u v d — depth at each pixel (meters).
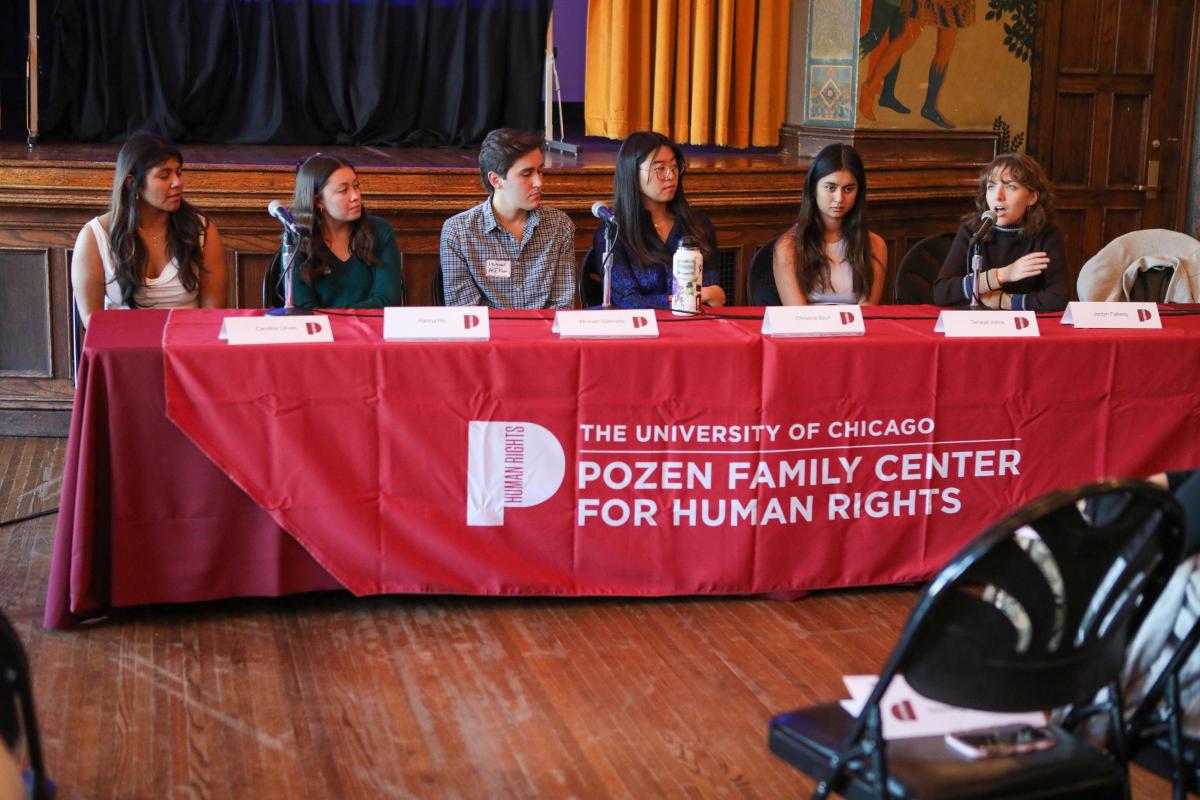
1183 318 3.64
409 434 3.13
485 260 3.88
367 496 3.15
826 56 6.21
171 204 3.77
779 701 2.83
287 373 3.05
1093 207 6.86
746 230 5.30
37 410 4.84
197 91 6.29
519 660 3.01
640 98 6.82
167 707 2.75
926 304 4.25
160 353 3.01
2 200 4.62
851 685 1.95
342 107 6.49
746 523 3.29
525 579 3.25
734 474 3.25
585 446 3.20
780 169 5.43
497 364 3.12
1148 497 1.68
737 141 6.70
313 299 3.79
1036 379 3.33
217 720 2.70
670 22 6.62
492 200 3.88
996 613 1.68
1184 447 3.45
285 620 3.21
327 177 3.72
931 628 1.68
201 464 3.10
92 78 6.21
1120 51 6.72
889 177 5.69
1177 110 6.84
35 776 1.64
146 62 6.24
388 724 2.70
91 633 3.12
